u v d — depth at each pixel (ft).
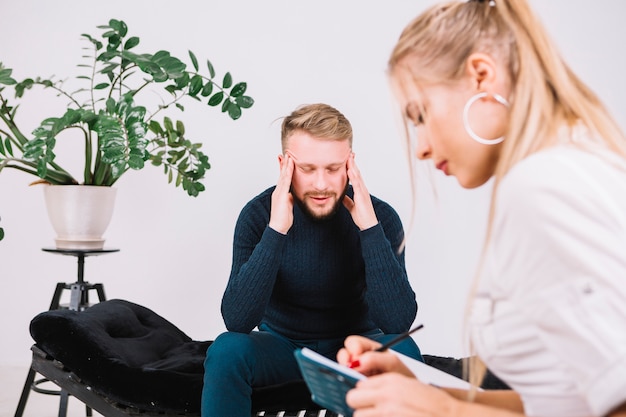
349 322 7.04
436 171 12.03
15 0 12.74
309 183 6.53
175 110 12.49
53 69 12.70
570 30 11.94
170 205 12.49
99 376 6.59
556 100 2.78
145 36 12.55
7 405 10.09
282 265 6.89
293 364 6.68
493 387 6.59
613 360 2.33
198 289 12.48
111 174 9.43
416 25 3.02
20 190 12.78
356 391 2.81
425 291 12.14
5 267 12.82
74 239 9.19
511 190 2.51
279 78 12.35
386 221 7.13
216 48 12.44
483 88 2.85
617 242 2.35
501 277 2.60
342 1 12.23
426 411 2.74
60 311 7.20
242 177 12.40
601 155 2.55
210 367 6.00
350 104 12.25
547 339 2.50
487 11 2.91
